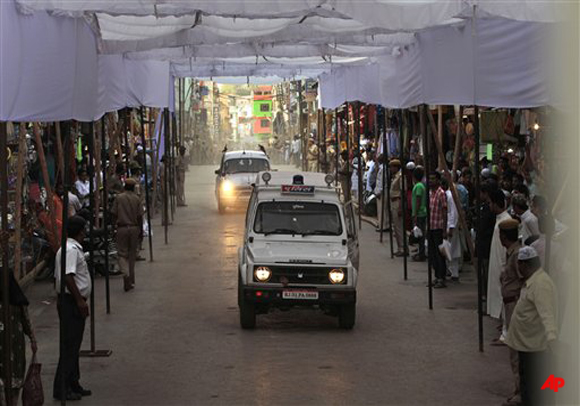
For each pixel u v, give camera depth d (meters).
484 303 15.26
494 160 21.88
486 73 11.53
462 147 23.44
